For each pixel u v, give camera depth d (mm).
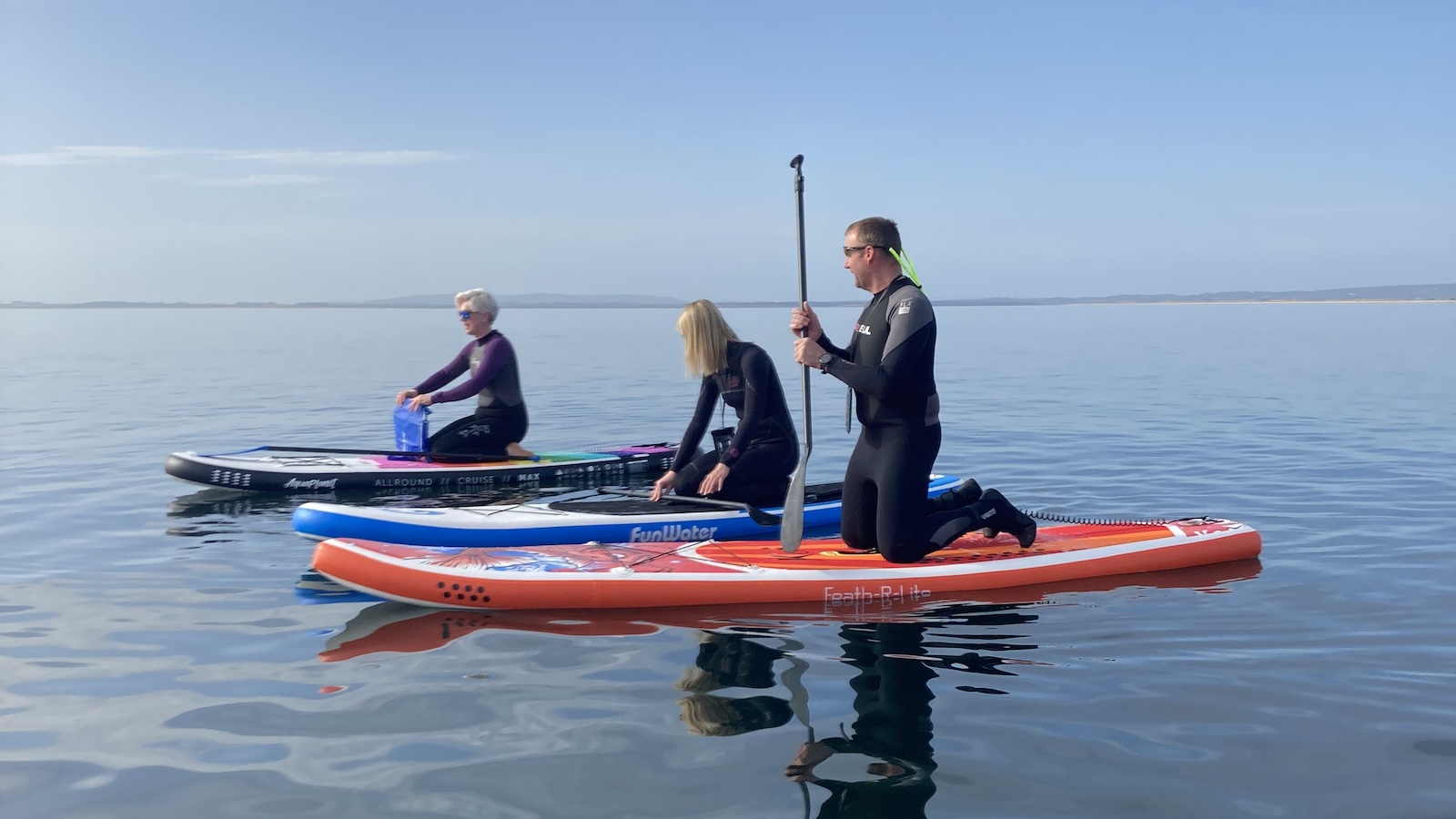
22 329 56312
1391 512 6195
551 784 2674
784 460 5930
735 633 4027
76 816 2500
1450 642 3779
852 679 3480
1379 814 2477
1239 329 46094
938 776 2711
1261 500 6672
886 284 4492
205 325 70312
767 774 2740
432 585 4375
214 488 7488
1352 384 15617
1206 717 3090
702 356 5777
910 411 4516
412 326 69062
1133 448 9141
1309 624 4023
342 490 7461
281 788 2650
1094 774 2711
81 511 6602
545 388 16359
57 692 3350
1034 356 24781
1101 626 4059
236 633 4004
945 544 4602
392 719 3123
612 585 4410
